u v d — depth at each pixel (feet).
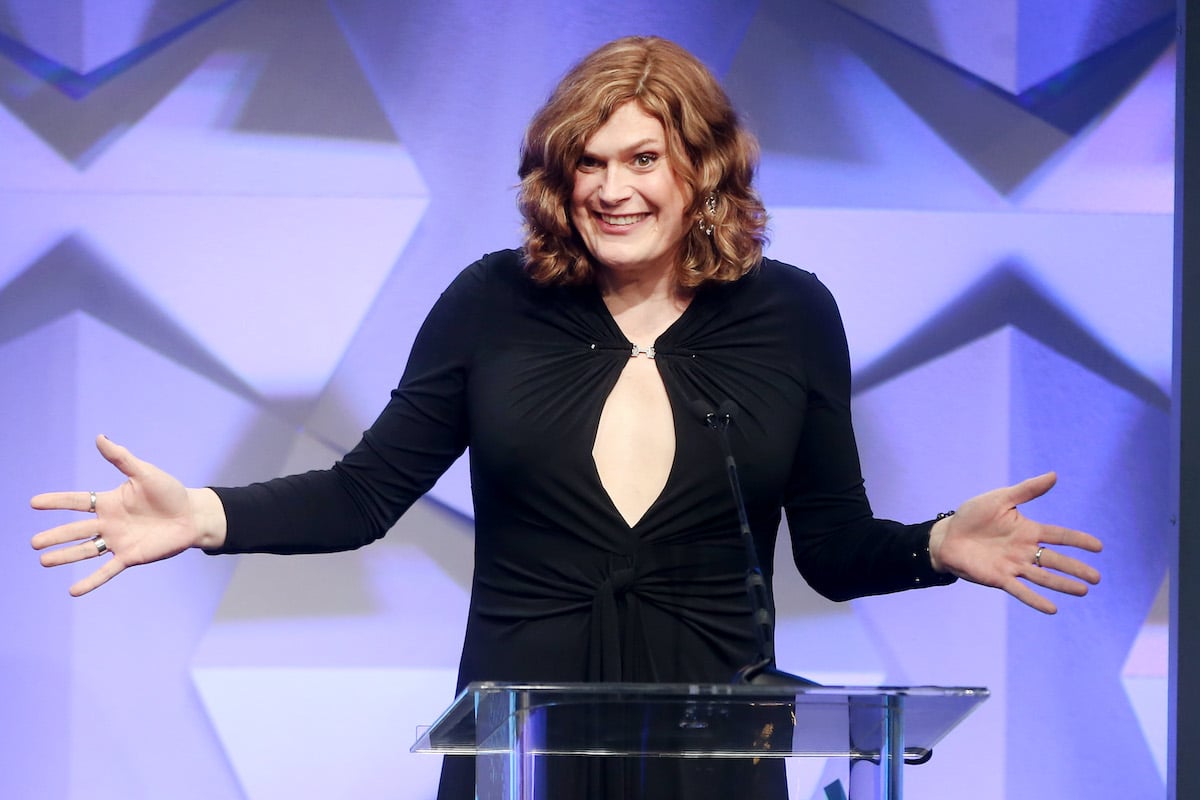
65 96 32.89
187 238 32.91
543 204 21.42
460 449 22.84
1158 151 33.40
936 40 33.60
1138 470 33.04
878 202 33.45
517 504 21.01
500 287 22.33
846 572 21.49
